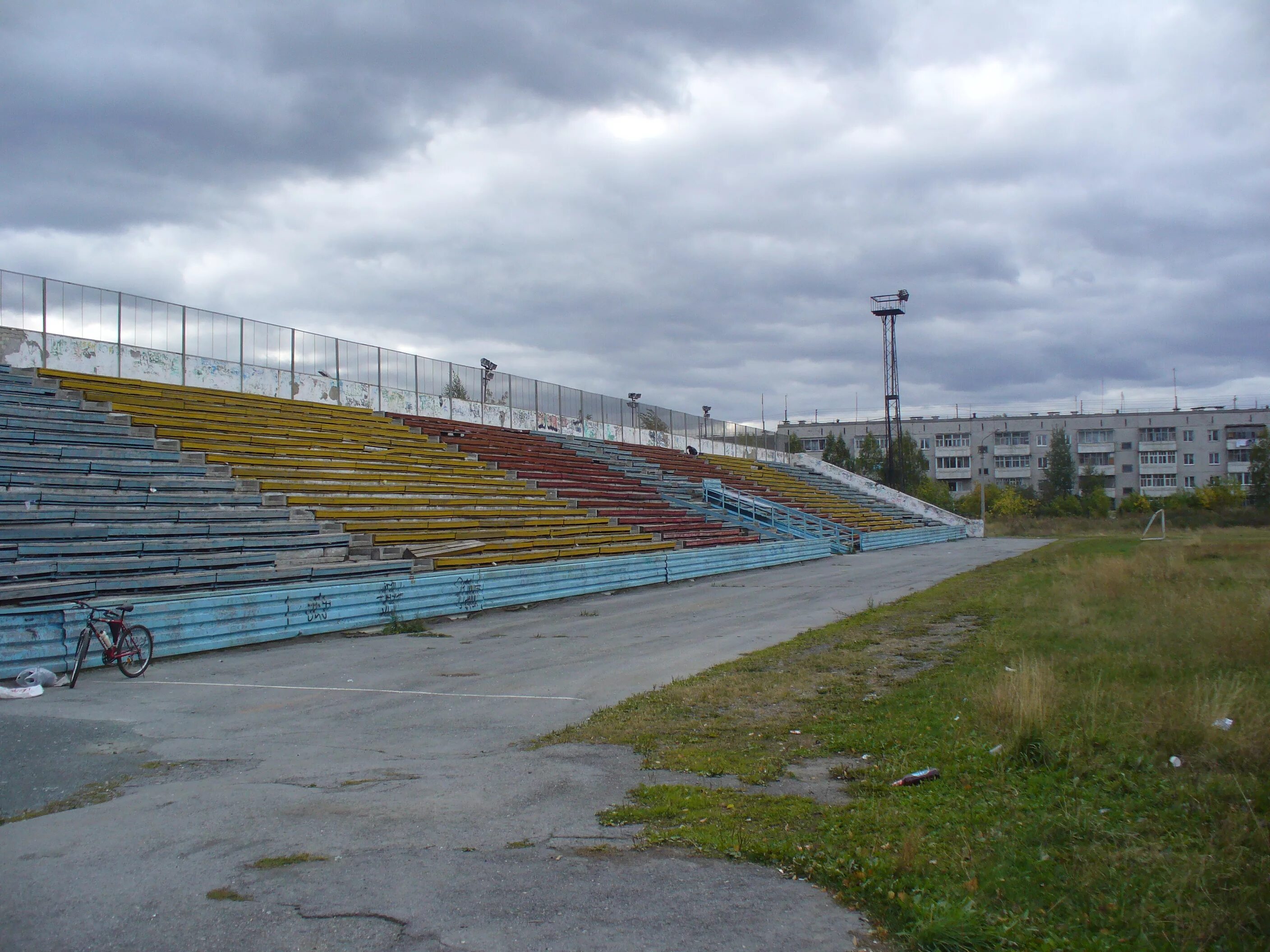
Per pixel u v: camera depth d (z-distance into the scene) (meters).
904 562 35.25
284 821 5.97
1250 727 6.92
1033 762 6.66
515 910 4.51
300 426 25.80
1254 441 90.31
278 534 18.64
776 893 4.71
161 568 15.40
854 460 82.94
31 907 4.64
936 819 5.58
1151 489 92.88
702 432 54.19
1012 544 50.00
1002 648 11.91
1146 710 7.77
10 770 7.40
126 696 10.62
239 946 4.16
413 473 26.03
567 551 24.84
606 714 9.14
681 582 26.95
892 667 11.38
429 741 8.30
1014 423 96.94
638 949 4.10
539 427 40.03
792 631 15.80
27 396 19.69
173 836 5.71
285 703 10.13
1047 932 4.09
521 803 6.29
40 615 11.72
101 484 17.20
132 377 23.14
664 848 5.35
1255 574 20.41
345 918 4.44
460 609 18.55
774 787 6.53
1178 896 4.36
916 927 4.15
